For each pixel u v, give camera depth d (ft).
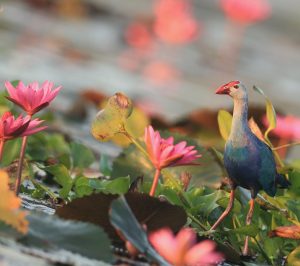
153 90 67.10
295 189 26.08
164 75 75.72
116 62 78.28
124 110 23.63
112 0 110.93
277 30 111.24
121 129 23.67
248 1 86.22
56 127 41.04
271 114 25.46
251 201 22.81
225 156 22.63
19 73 61.00
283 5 119.85
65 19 95.55
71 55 75.92
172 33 85.81
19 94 20.59
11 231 18.13
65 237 18.48
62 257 17.72
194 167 27.30
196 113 45.96
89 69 70.85
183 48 91.71
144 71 76.43
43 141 31.37
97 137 23.71
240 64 87.61
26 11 95.04
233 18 87.86
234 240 23.32
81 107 49.11
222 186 26.12
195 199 24.23
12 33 79.92
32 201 23.67
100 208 20.10
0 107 30.58
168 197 23.97
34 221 18.61
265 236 24.09
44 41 79.92
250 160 22.17
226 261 21.66
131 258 19.12
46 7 98.02
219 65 85.66
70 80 63.26
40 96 20.70
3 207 18.29
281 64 90.94
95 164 34.71
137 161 27.25
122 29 93.71
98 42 86.38
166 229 20.29
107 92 61.05
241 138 22.24
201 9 116.37
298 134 37.24
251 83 77.15
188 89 70.44
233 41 96.78
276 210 24.13
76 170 29.53
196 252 16.57
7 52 69.41
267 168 22.36
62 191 24.16
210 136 45.75
